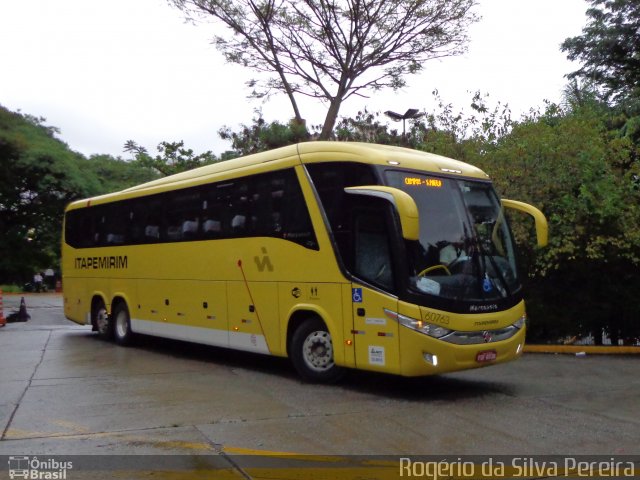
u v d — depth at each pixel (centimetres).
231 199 1144
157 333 1333
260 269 1068
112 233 1511
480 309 895
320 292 963
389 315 873
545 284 1409
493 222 977
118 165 4728
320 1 1967
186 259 1246
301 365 1005
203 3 1978
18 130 3928
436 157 1005
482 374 1102
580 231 1304
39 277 4412
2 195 3897
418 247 883
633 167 1345
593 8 2645
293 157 1021
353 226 930
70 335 1700
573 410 839
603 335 1444
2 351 1377
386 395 918
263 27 2006
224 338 1145
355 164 931
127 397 892
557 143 1371
